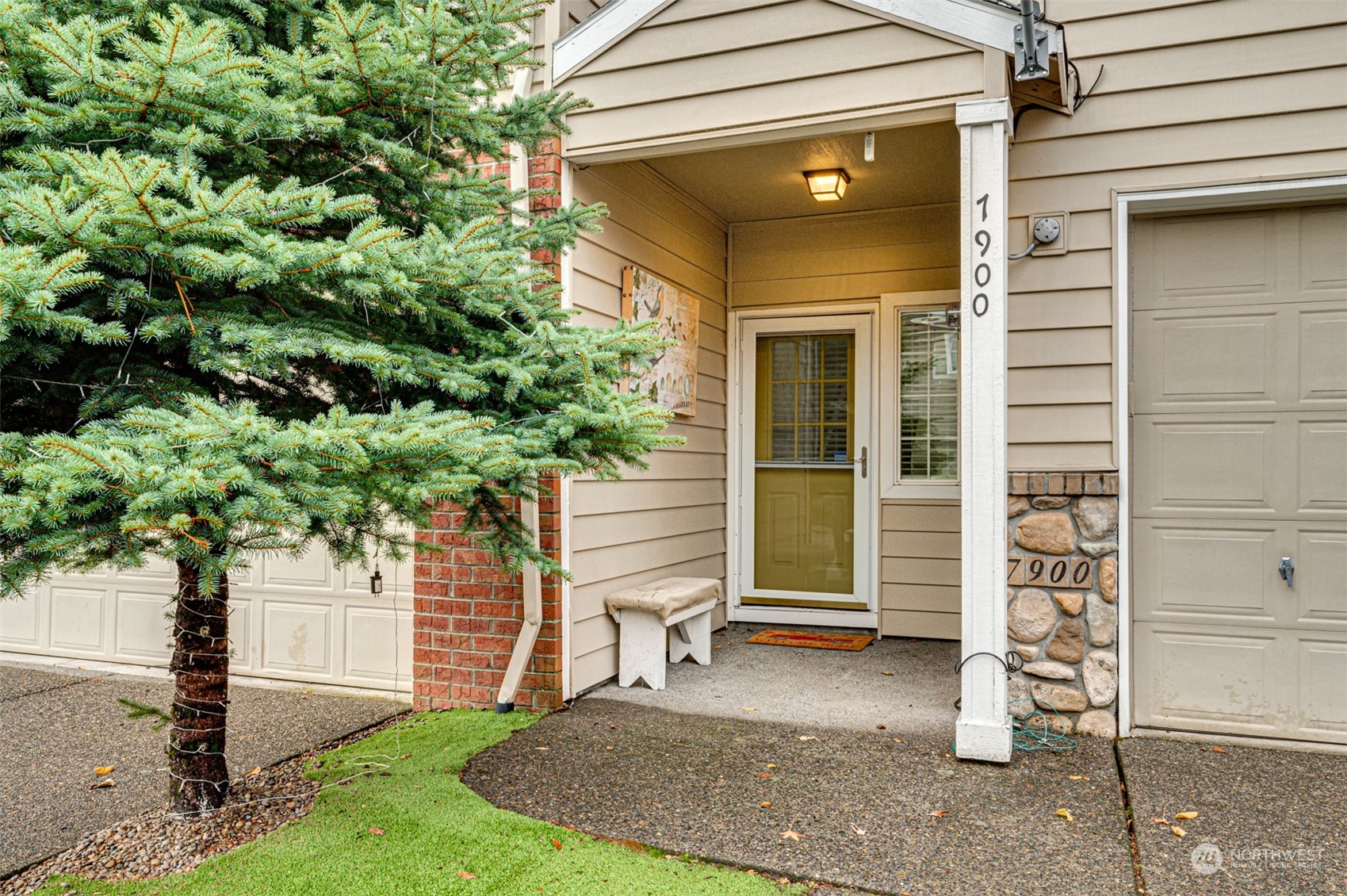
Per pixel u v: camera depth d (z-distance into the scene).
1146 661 4.06
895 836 3.00
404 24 3.04
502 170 4.53
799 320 6.47
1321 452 3.88
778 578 6.54
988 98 3.59
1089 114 4.02
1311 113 3.75
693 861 2.87
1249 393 3.96
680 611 4.93
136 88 2.50
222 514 2.23
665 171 5.38
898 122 3.79
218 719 3.28
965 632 3.67
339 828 3.10
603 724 4.20
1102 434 4.00
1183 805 3.22
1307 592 3.88
